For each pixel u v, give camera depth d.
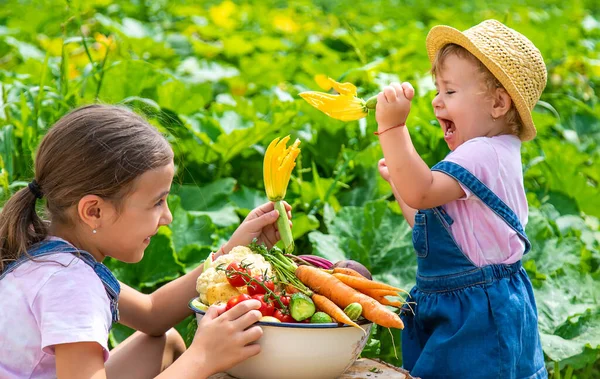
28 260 2.11
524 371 2.44
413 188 2.29
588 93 5.68
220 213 3.68
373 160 3.97
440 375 2.39
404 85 2.30
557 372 3.11
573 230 3.85
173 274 3.38
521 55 2.40
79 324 2.01
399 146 2.29
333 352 2.14
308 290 2.25
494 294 2.36
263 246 2.40
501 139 2.45
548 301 3.34
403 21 7.98
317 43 5.92
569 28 7.39
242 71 5.66
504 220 2.35
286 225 2.55
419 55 5.92
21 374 2.08
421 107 4.09
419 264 2.52
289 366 2.12
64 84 3.87
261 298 2.19
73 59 5.39
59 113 3.69
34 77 4.75
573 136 4.82
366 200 3.84
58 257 2.10
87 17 6.25
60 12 6.48
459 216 2.39
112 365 2.52
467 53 2.41
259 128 3.87
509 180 2.39
